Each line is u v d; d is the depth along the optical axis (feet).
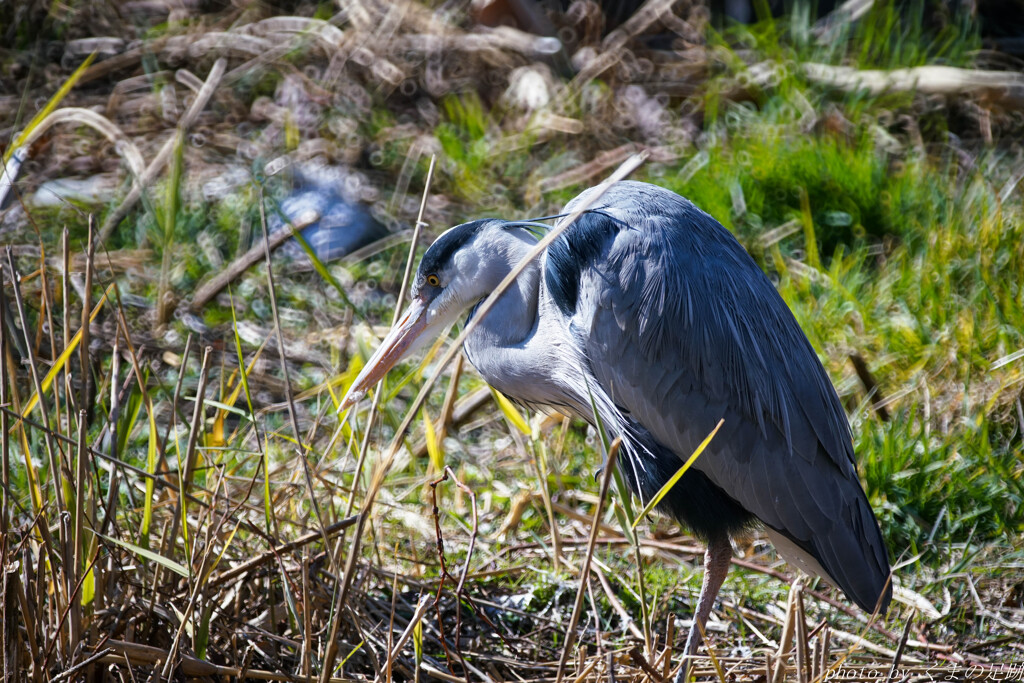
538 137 48.80
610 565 27.02
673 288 22.76
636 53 55.52
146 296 37.68
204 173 45.27
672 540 28.48
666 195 24.14
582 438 31.71
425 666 20.94
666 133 49.03
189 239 40.68
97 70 52.54
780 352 23.29
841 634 24.38
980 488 28.09
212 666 19.48
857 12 54.49
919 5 54.24
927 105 49.06
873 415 30.42
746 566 27.04
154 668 19.04
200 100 38.99
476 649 23.07
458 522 28.27
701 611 22.99
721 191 41.29
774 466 22.89
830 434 23.35
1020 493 27.91
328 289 39.19
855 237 39.60
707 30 55.98
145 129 48.83
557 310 23.99
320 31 54.08
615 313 23.03
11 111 49.57
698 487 23.71
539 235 28.04
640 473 24.22
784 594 26.40
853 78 49.37
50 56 53.93
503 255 25.05
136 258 39.24
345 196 44.06
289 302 38.60
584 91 50.85
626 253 23.09
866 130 45.80
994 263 34.81
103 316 35.83
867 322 34.17
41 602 19.11
